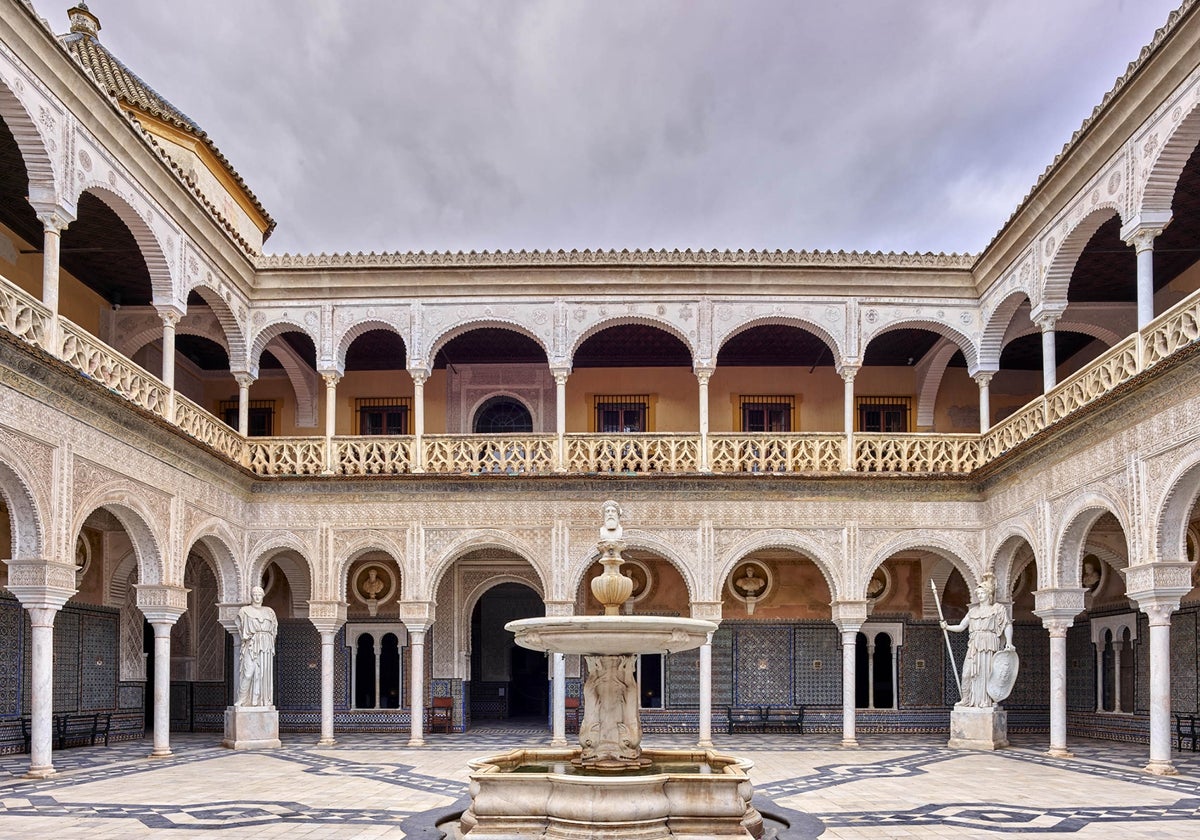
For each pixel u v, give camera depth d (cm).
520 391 1978
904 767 1231
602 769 819
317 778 1133
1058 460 1344
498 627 2206
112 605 1683
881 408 1972
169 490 1370
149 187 1322
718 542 1580
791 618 1859
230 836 774
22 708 1442
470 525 1593
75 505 1145
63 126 1122
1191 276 1552
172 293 1384
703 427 1611
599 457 1616
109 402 1202
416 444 1616
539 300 1634
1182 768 1205
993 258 1556
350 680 1862
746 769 791
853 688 1552
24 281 1488
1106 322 1688
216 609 1897
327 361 1636
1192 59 1038
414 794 1002
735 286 1631
